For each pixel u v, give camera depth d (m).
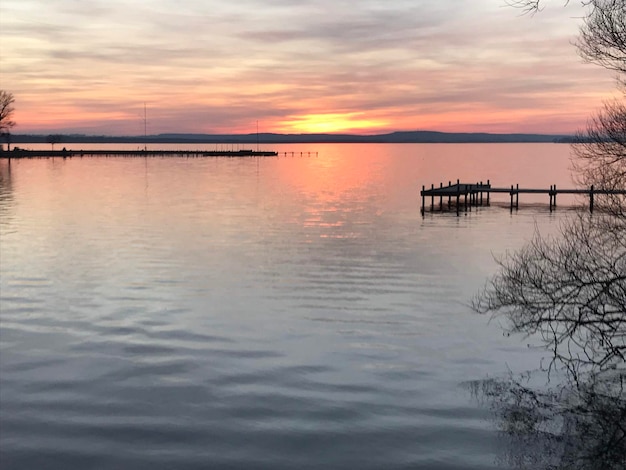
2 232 29.55
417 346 13.16
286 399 10.36
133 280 19.44
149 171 88.81
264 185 64.62
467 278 19.78
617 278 13.46
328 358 12.39
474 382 11.14
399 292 18.00
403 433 9.17
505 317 15.06
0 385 10.93
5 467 8.26
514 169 103.00
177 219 35.03
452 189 44.78
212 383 11.04
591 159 17.75
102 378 11.26
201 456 8.55
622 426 9.35
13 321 14.90
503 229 32.09
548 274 16.05
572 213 39.78
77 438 9.02
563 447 8.77
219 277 19.97
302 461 8.43
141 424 9.45
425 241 27.94
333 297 17.44
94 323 14.76
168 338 13.63
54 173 80.31
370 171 98.50
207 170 95.25
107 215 36.50
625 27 15.00
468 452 8.66
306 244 26.84
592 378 11.28
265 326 14.61
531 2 10.86
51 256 23.42
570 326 13.84
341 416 9.73
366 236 29.41
